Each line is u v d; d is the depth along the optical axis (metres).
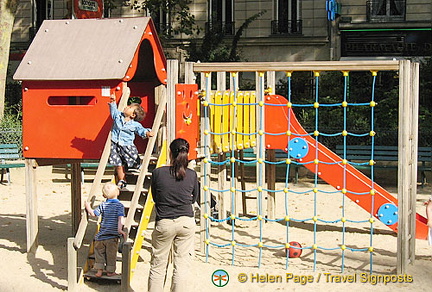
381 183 15.94
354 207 12.42
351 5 26.23
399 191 7.66
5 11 17.80
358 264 8.33
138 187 7.44
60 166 17.31
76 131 8.18
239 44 27.12
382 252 9.01
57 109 8.24
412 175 8.06
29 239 8.78
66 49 8.42
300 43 26.77
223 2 27.50
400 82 7.58
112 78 7.85
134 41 8.27
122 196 7.82
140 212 7.68
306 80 24.59
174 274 6.37
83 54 8.28
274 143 10.28
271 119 10.29
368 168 15.09
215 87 21.52
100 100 8.06
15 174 16.66
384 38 26.03
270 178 11.24
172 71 7.98
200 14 27.64
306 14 26.73
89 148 8.12
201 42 26.92
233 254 8.21
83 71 8.04
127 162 7.74
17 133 17.75
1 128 17.77
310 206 12.52
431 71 22.48
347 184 9.74
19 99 26.72
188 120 8.30
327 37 26.52
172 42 27.50
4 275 7.71
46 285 7.33
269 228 10.71
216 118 9.18
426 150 15.16
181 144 6.42
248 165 17.94
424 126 19.27
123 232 7.04
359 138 18.72
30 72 8.24
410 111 7.98
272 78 10.91
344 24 26.14
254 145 11.10
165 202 6.33
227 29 27.33
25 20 29.00
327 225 10.95
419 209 12.28
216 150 9.24
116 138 7.75
